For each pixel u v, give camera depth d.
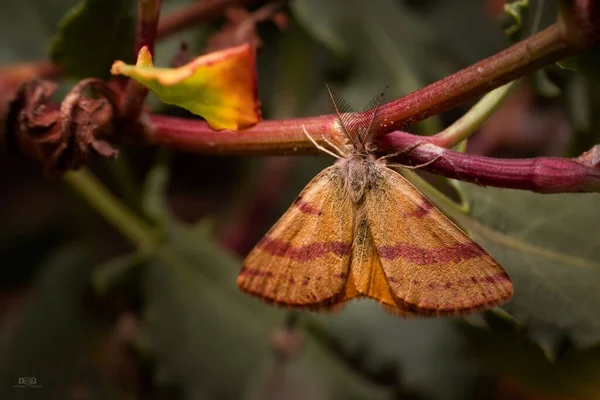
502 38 0.17
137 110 0.13
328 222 0.14
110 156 0.13
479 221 0.14
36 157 0.14
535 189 0.13
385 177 0.14
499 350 0.16
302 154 0.13
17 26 0.17
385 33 0.17
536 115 0.19
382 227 0.14
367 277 0.14
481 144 0.19
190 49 0.17
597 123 0.16
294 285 0.14
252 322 0.16
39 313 0.17
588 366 0.16
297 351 0.16
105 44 0.15
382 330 0.16
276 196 0.20
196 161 0.22
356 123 0.13
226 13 0.16
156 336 0.16
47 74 0.16
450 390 0.16
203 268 0.17
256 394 0.16
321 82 0.19
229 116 0.12
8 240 0.19
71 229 0.19
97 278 0.17
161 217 0.17
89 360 0.17
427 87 0.13
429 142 0.13
